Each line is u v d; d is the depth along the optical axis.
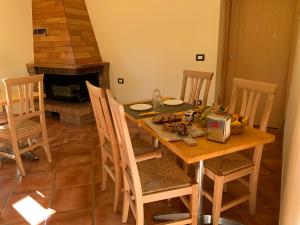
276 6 3.40
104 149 2.10
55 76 4.29
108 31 4.22
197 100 2.57
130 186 1.63
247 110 1.90
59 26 3.87
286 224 1.17
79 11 4.05
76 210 2.01
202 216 1.80
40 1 4.04
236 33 3.73
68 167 2.68
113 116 1.53
